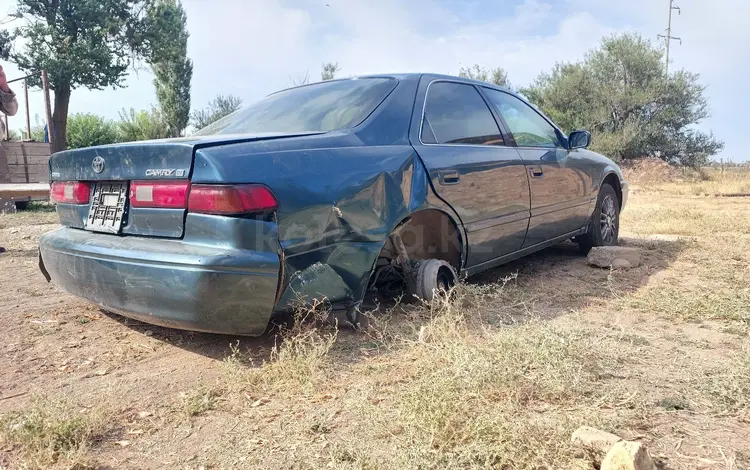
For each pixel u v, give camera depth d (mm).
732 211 9422
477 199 3561
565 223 4684
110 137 32594
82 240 2867
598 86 25812
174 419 2166
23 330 3229
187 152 2473
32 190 7750
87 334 3164
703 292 3762
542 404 2158
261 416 2168
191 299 2389
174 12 30078
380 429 2004
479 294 3432
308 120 3287
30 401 2340
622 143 24188
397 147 3139
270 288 2432
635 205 11414
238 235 2393
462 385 2168
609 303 3604
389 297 3482
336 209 2697
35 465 1849
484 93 4141
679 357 2656
